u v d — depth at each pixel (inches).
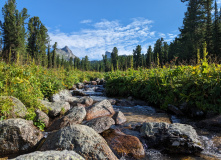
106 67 2886.3
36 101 163.8
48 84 257.6
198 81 188.9
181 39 1402.6
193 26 1314.0
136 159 97.2
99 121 141.2
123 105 257.0
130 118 182.2
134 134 129.6
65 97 258.4
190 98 190.2
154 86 250.5
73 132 89.6
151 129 124.9
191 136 110.2
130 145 107.3
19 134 96.9
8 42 1056.2
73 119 147.9
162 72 261.3
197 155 101.0
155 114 202.1
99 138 91.7
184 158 98.1
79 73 735.1
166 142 111.3
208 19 1234.6
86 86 518.9
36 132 111.3
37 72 252.4
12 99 137.5
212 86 176.4
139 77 311.9
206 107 172.7
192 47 1080.8
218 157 96.7
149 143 116.2
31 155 59.0
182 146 105.9
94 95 376.5
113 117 168.2
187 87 197.0
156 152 106.9
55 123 145.9
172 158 98.6
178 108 198.5
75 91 375.6
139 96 300.4
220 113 160.7
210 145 112.3
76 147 82.3
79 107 168.4
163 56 1924.2
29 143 98.8
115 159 85.0
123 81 346.9
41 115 148.9
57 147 83.5
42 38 1315.2
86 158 78.8
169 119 179.5
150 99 257.9
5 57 245.0
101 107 197.5
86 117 174.4
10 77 159.6
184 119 177.5
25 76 154.3
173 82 218.1
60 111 180.4
